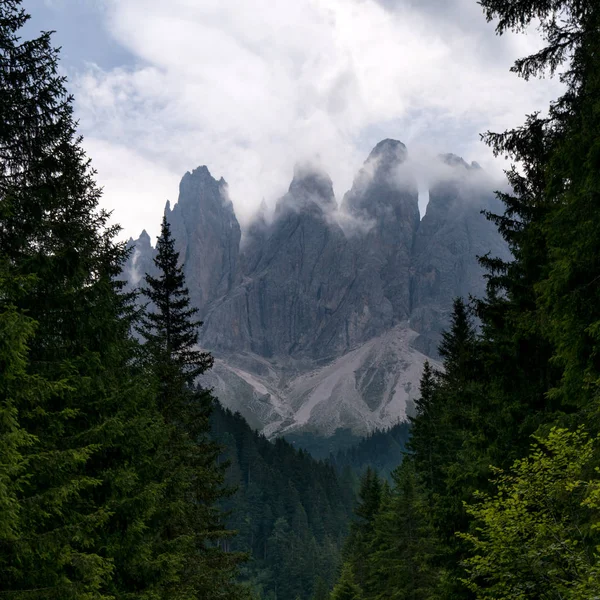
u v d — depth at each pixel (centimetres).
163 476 1456
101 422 1102
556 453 806
